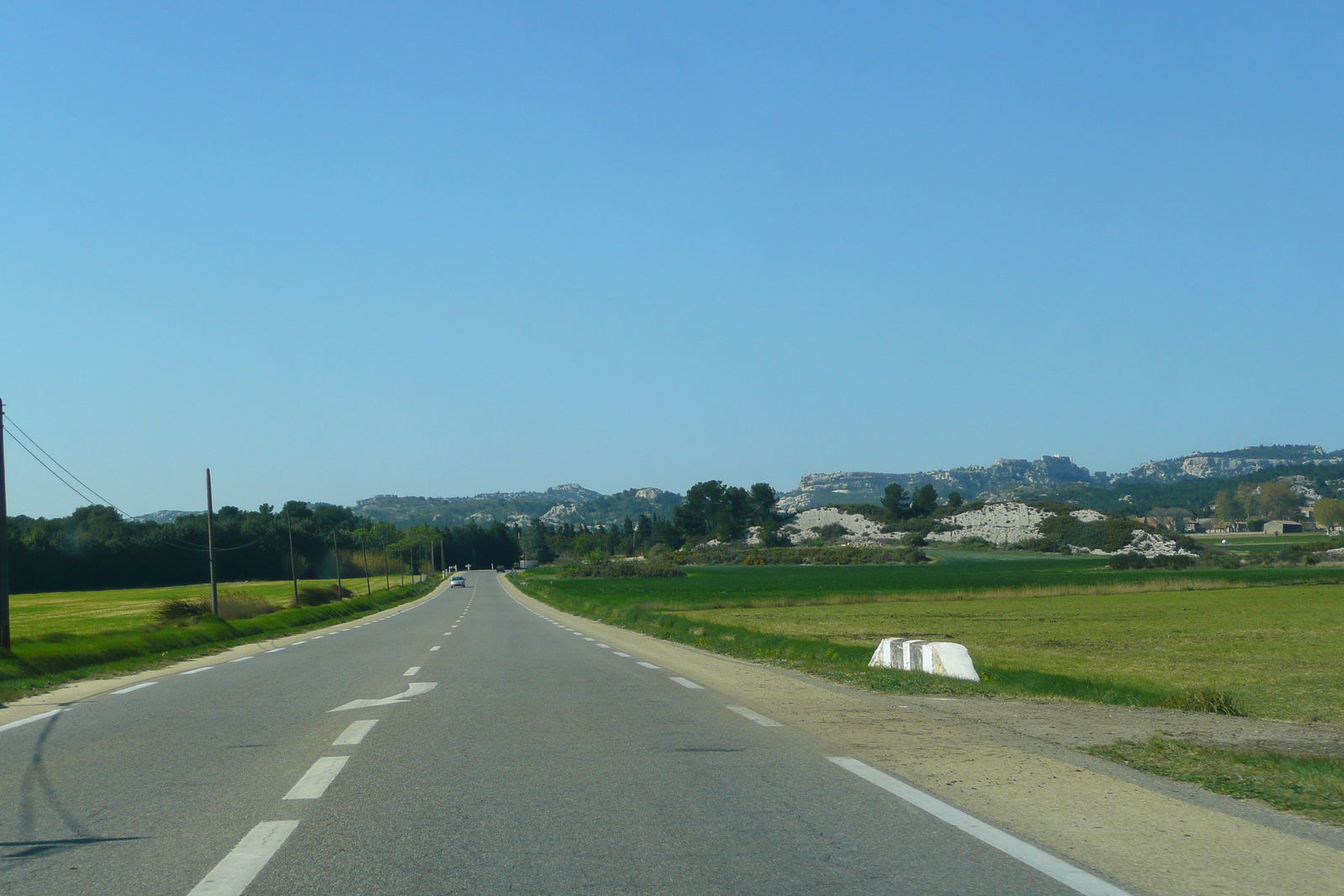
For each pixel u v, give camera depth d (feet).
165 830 21.95
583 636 107.65
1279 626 148.77
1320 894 16.94
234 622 126.41
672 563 588.91
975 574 382.01
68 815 23.53
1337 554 421.18
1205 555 455.63
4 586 78.69
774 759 29.73
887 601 231.91
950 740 33.30
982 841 20.43
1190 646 115.44
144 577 447.83
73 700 48.98
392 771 28.32
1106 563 479.41
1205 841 20.31
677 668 63.36
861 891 17.28
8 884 18.16
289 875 18.47
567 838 20.83
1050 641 122.62
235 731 36.94
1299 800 23.99
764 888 17.43
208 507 171.94
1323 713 57.62
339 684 54.80
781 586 315.58
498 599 279.69
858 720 38.34
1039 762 28.99
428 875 18.35
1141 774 27.45
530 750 31.68
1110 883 17.58
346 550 576.61
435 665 66.95
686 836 20.97
